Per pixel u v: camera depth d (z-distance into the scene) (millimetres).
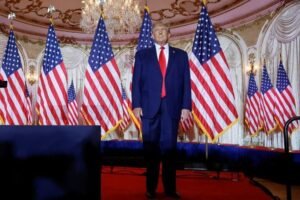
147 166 3199
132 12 8156
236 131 8195
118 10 8000
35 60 10297
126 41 10578
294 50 6586
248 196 3428
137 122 6215
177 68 3271
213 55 4539
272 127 6875
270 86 7039
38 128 1142
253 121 7551
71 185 1148
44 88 5762
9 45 6629
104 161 7398
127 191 3607
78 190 1150
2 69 6445
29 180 1120
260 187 4066
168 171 3170
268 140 7133
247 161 7344
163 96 3195
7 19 9219
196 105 4480
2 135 1113
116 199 3152
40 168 1132
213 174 5484
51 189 1135
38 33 10305
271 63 7223
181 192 3605
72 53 10711
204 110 4434
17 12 9047
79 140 1168
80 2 8578
